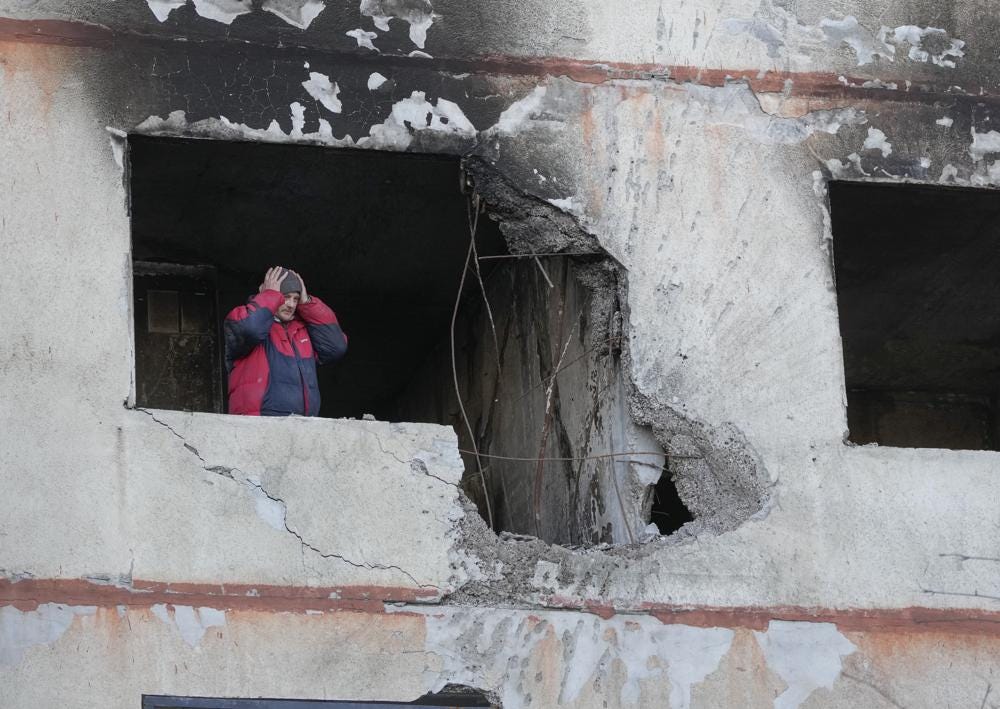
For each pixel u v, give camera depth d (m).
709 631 28.77
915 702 28.97
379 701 27.11
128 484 27.31
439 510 28.36
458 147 30.53
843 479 30.12
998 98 33.12
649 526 30.25
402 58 30.64
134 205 35.72
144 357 38.78
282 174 34.22
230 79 29.70
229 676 26.66
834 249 37.09
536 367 36.56
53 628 26.33
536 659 28.00
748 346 30.66
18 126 28.75
